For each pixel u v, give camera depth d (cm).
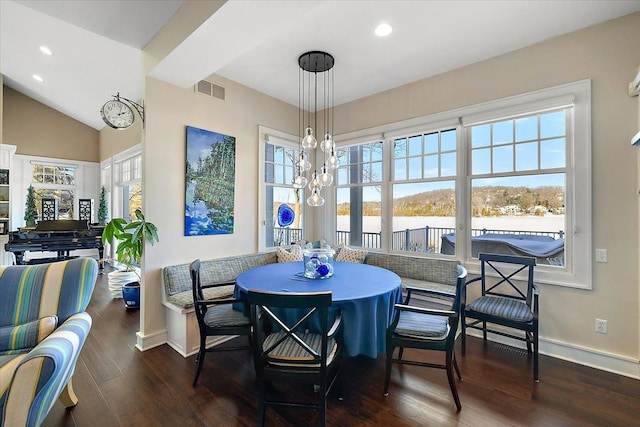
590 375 228
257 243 377
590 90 244
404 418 180
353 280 234
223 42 223
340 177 438
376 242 399
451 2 217
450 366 191
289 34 258
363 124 399
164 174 288
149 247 278
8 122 620
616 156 234
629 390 208
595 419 178
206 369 237
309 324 198
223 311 233
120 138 614
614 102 235
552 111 267
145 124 276
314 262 246
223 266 322
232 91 349
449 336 191
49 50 422
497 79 291
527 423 175
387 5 221
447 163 334
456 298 196
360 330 192
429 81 338
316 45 274
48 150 661
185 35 220
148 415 182
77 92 543
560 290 258
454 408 189
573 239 254
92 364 243
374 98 388
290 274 255
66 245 525
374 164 402
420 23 242
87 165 710
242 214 361
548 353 261
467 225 319
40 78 534
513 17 234
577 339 250
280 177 421
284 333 182
